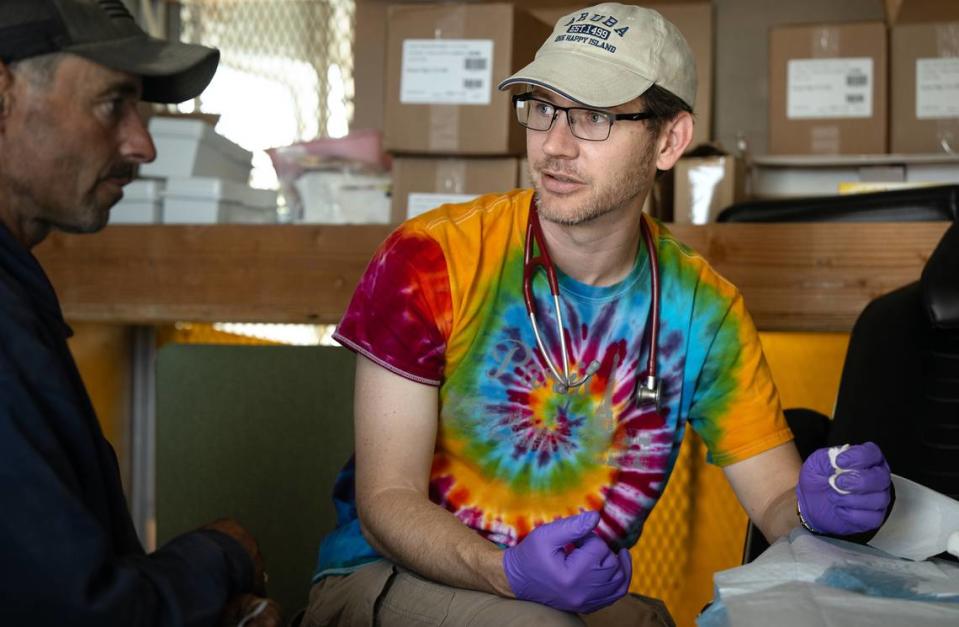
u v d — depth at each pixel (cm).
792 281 233
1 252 124
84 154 127
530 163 155
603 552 130
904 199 230
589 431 158
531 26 262
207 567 126
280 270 248
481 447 158
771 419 170
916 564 121
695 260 168
